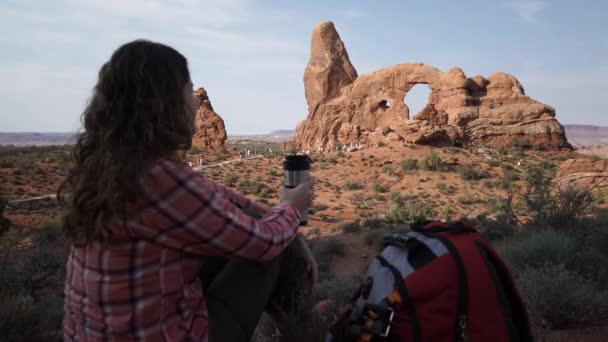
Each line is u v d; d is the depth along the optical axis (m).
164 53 1.47
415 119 75.06
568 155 72.12
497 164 60.97
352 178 56.66
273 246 1.57
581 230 10.52
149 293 1.38
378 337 1.93
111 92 1.40
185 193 1.35
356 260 19.53
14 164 63.19
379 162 63.69
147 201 1.32
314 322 2.37
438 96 81.31
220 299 1.73
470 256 1.97
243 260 1.79
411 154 65.50
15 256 12.69
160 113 1.39
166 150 1.39
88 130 1.43
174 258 1.43
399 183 54.38
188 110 1.52
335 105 87.75
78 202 1.34
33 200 42.19
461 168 57.47
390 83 84.25
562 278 5.06
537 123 76.50
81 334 1.46
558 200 11.95
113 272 1.36
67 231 1.43
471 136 74.81
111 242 1.35
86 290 1.41
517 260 7.85
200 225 1.38
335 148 79.19
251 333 1.77
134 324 1.37
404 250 2.19
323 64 91.62
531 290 4.98
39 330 3.92
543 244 7.80
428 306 1.90
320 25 94.00
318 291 5.80
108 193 1.28
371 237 22.23
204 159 79.06
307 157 1.90
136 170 1.29
